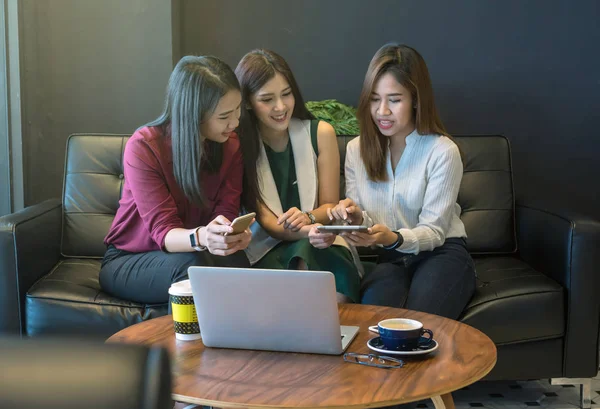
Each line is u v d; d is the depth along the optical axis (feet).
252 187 7.97
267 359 4.86
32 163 10.94
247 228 6.55
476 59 11.75
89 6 10.99
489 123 11.83
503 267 8.86
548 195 11.87
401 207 8.09
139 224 7.72
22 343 1.78
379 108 7.79
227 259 7.36
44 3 10.93
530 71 11.71
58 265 8.97
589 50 11.65
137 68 11.09
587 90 11.71
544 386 8.96
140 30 11.03
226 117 7.21
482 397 8.56
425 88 7.79
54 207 9.20
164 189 7.48
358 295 7.45
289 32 11.82
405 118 7.80
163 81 11.09
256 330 4.99
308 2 11.76
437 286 7.34
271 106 7.80
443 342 5.17
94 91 11.12
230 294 4.94
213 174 7.72
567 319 7.85
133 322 7.57
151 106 11.14
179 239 7.16
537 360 7.89
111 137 9.71
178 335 5.33
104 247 9.29
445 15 11.69
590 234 7.82
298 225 7.51
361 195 8.20
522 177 11.87
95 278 8.45
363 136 8.02
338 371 4.61
